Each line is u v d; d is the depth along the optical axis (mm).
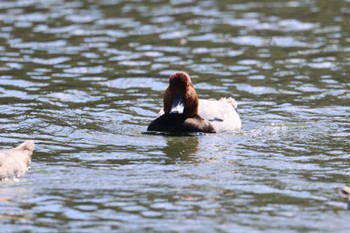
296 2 28469
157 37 23750
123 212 11273
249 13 26781
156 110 17312
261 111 17234
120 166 13445
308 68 20719
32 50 22234
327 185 12383
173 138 15234
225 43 23203
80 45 22797
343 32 24312
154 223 10844
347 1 28438
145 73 20203
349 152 14234
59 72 20203
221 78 19859
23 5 27625
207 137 15336
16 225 10828
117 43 23062
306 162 13664
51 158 13898
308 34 24188
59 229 10680
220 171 13148
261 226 10711
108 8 27359
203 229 10617
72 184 12492
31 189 12250
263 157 13961
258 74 20203
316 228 10633
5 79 19516
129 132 15641
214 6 27797
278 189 12211
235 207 11422
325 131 15648
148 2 28328
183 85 15742
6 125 15945
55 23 25125
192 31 24453
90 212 11273
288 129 15844
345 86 19094
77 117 16625
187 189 12219
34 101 17734
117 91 18719
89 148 14531
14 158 13102
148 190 12180
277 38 23750
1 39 23234
